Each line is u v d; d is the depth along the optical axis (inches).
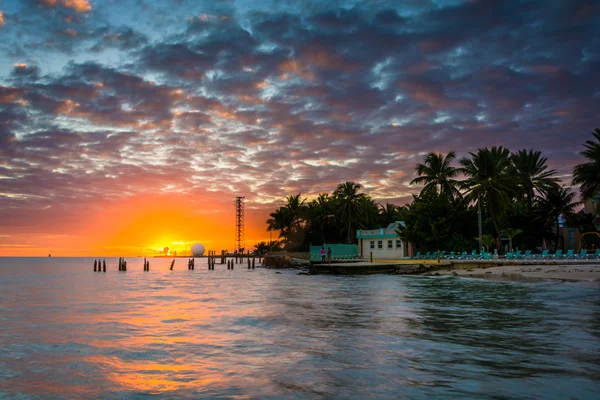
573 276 1235.9
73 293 1255.5
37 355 442.9
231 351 449.1
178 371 378.0
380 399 296.2
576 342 463.5
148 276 2472.9
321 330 558.6
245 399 303.4
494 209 2304.4
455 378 339.3
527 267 1542.8
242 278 2062.0
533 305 770.2
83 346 483.5
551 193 2605.8
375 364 385.4
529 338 487.2
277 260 3262.8
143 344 490.6
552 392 302.8
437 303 834.2
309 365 386.6
